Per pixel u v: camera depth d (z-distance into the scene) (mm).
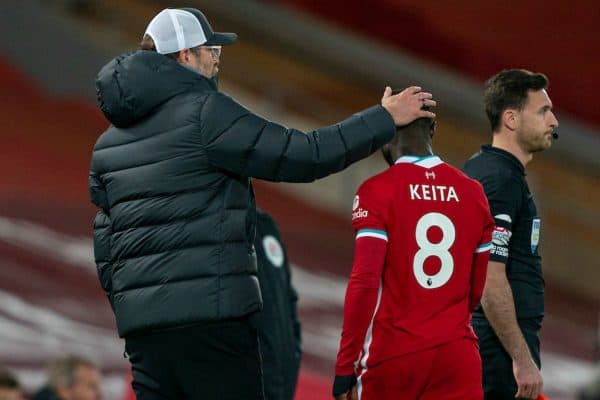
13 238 41625
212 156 14672
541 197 55875
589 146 59031
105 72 15016
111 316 37562
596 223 56469
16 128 51344
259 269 18875
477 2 62719
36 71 55969
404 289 15836
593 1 61594
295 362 19266
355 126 14891
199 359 14742
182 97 14930
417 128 16266
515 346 17266
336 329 39906
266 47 62531
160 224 14727
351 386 15844
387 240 15820
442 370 15812
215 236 14625
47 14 56531
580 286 54656
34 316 36250
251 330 14922
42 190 46375
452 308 16000
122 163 15008
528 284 18156
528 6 62062
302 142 14617
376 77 61469
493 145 18391
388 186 15906
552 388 38812
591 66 61031
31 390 30750
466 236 16047
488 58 61844
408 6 63312
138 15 60438
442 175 16156
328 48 62500
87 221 44531
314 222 51969
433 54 62438
